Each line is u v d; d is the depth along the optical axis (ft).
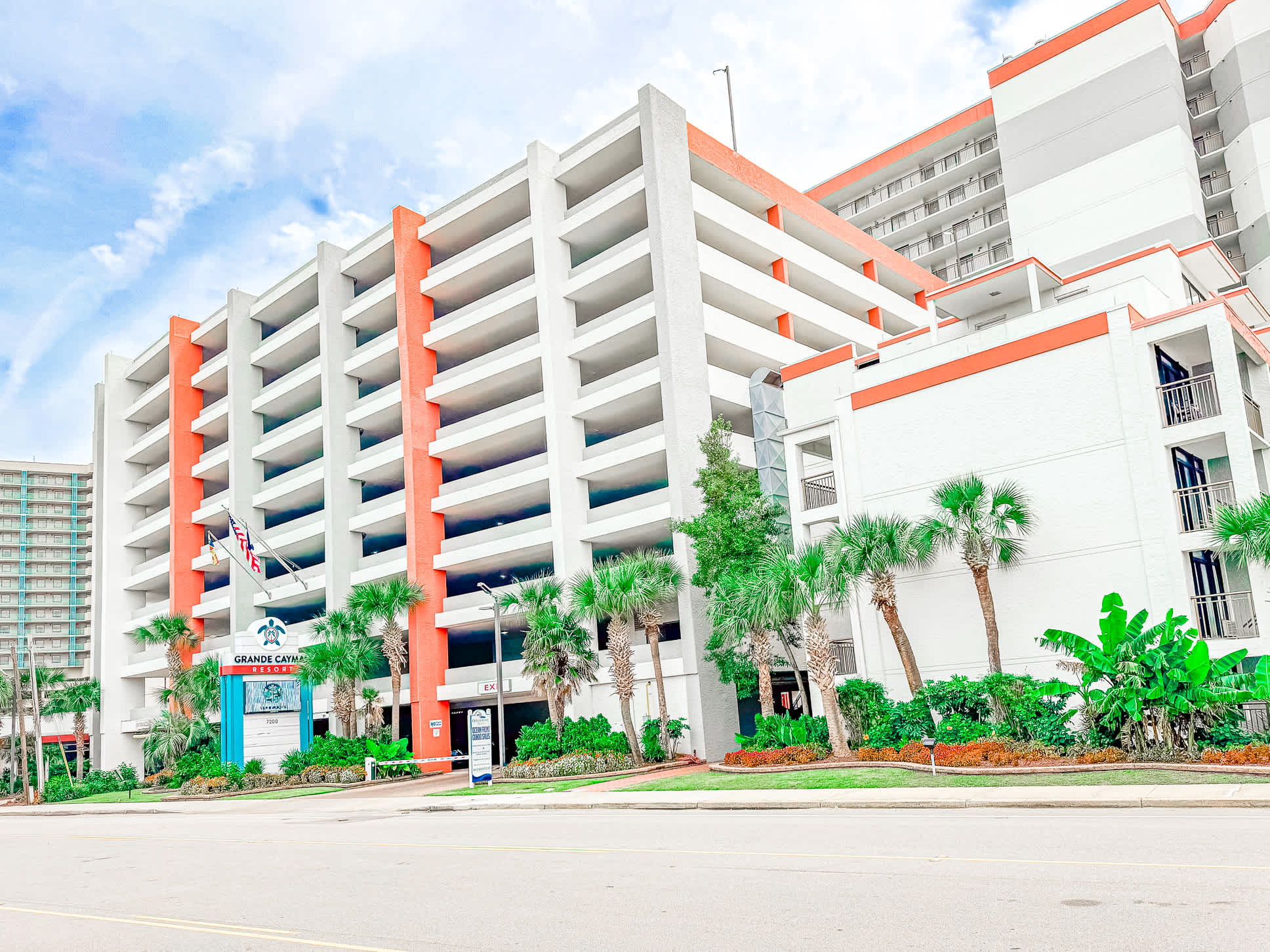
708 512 123.13
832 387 136.05
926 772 78.28
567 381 157.48
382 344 188.14
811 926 27.55
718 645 121.70
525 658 130.31
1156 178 197.67
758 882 35.27
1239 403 86.48
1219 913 26.23
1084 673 78.28
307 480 201.05
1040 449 98.17
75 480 482.28
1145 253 105.81
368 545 215.10
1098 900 28.60
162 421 271.08
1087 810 55.01
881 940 25.40
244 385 221.46
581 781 107.24
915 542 95.86
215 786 144.46
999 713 85.61
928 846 42.04
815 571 93.66
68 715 314.96
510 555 161.99
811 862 39.42
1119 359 93.91
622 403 151.02
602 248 167.63
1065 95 212.64
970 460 102.99
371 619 163.43
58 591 467.93
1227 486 99.55
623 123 153.38
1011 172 219.82
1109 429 94.07
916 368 111.24
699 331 146.00
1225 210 211.00
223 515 228.43
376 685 181.47
